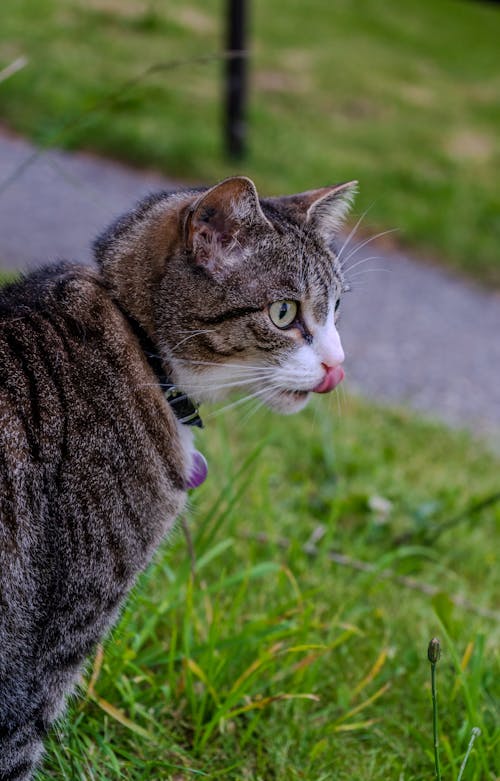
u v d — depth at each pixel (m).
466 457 1.77
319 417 1.71
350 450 1.68
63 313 1.20
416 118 3.86
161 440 1.20
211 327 1.21
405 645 1.41
